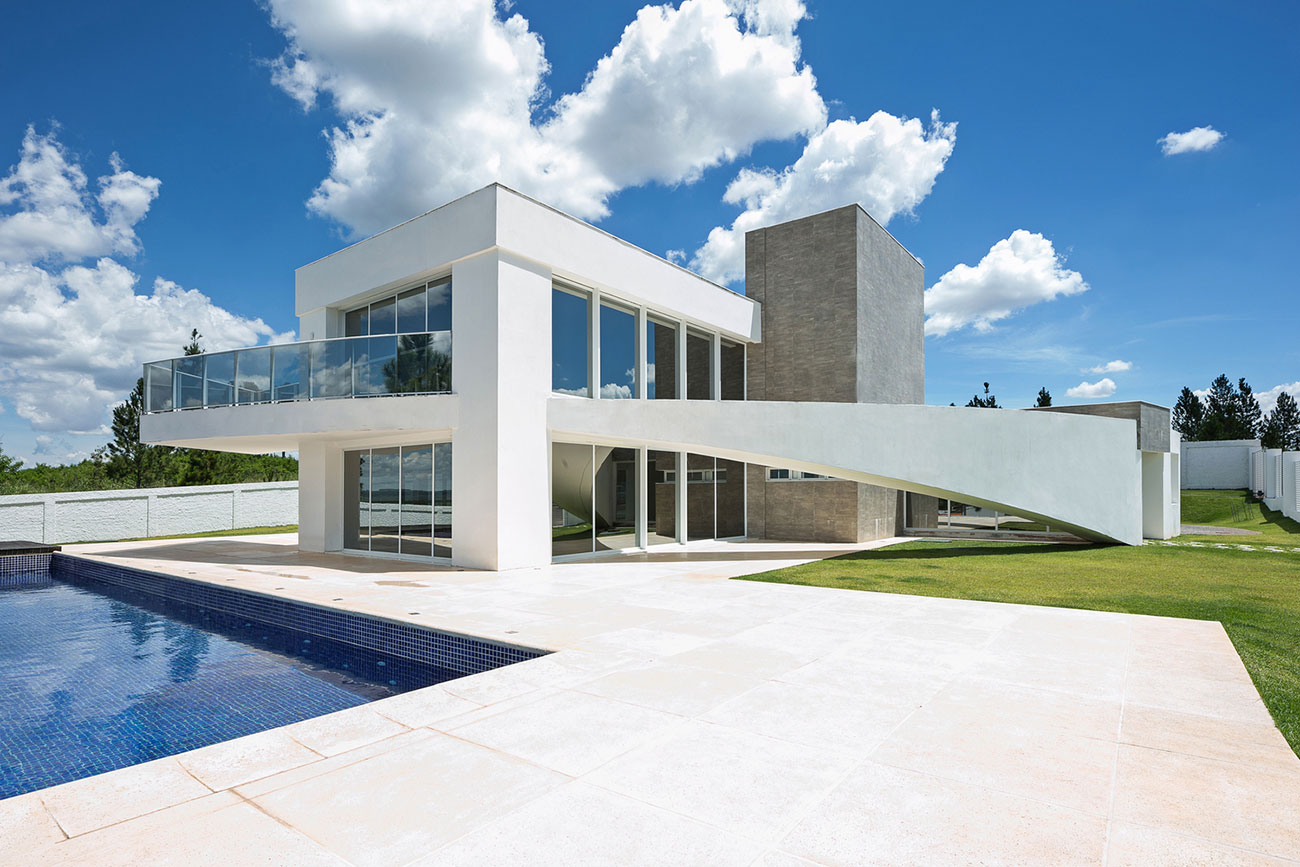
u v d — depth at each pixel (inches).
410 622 275.3
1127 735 145.8
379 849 97.3
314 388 506.3
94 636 342.6
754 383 748.6
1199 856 96.1
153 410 581.6
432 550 510.9
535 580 404.5
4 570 596.7
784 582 385.1
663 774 125.2
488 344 463.8
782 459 519.8
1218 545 591.2
